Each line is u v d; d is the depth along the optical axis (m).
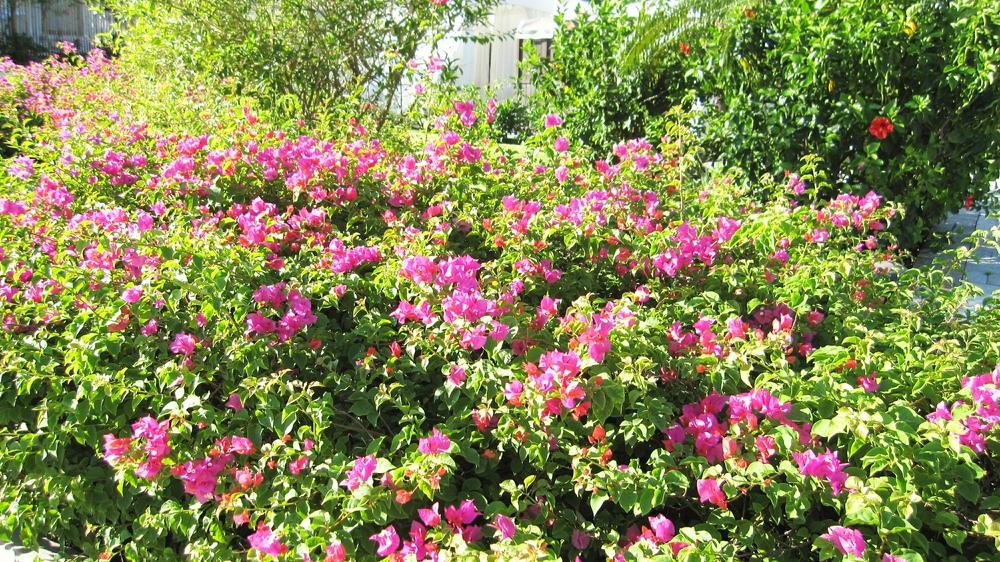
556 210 2.64
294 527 1.68
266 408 1.90
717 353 2.01
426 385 2.25
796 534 1.72
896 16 4.67
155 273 2.26
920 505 1.59
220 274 2.22
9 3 15.62
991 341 2.16
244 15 6.08
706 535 1.55
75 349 2.11
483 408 1.87
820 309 2.76
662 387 2.12
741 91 5.20
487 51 13.70
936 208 5.05
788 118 5.01
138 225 2.46
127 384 2.11
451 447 1.71
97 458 2.28
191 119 4.71
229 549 1.86
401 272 2.27
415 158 3.53
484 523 1.95
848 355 1.95
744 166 5.25
